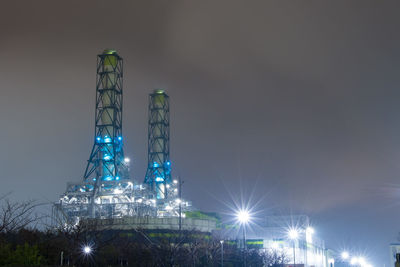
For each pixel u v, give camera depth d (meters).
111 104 148.38
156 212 147.38
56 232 62.25
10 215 46.53
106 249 66.50
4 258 36.19
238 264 95.62
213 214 163.50
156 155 168.88
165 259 76.00
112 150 146.62
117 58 153.38
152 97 173.62
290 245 139.50
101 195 136.38
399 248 195.88
